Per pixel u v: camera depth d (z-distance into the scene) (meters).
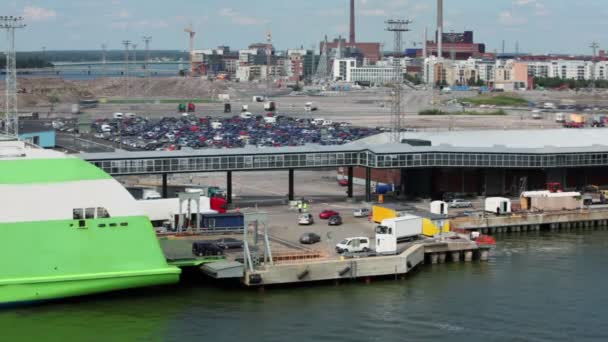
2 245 108.19
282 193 198.00
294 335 102.00
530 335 103.31
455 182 191.38
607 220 174.75
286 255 126.31
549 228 171.00
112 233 112.94
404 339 101.12
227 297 115.88
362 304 114.00
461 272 132.38
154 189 190.75
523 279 128.25
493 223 165.50
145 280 113.81
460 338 101.75
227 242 133.75
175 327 104.38
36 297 109.38
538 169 195.88
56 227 110.31
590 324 107.44
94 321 106.00
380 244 130.25
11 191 109.00
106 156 163.62
